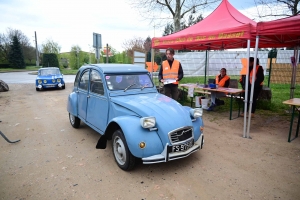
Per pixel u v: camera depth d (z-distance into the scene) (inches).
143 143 119.0
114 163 144.0
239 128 218.1
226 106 321.4
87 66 188.7
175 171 133.3
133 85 168.9
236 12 259.8
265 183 120.2
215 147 170.1
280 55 632.4
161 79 247.0
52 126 228.7
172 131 123.0
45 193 111.8
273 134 199.8
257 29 175.3
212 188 115.7
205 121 243.1
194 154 157.5
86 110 184.1
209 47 364.8
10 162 146.5
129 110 137.2
